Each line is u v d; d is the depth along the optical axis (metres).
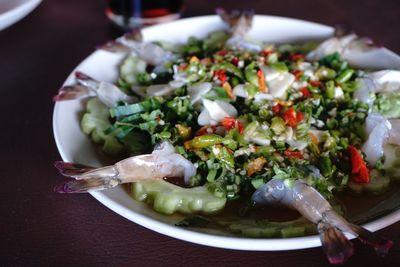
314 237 0.21
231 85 0.31
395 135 0.28
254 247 0.21
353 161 0.27
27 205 0.26
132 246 0.24
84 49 0.39
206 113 0.29
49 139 0.31
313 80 0.32
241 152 0.26
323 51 0.34
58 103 0.29
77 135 0.29
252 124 0.27
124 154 0.29
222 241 0.21
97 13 0.44
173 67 0.33
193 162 0.27
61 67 0.37
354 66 0.35
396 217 0.22
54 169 0.28
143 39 0.36
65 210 0.26
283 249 0.21
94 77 0.33
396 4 0.46
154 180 0.26
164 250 0.24
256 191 0.25
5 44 0.39
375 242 0.20
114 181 0.24
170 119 0.29
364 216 0.25
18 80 0.35
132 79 0.33
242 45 0.35
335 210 0.25
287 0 0.47
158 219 0.24
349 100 0.31
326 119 0.30
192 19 0.37
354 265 0.23
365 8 0.46
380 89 0.32
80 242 0.24
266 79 0.31
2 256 0.23
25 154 0.29
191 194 0.25
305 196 0.24
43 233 0.25
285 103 0.29
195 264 0.23
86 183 0.23
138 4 0.41
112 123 0.30
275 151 0.27
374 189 0.26
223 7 0.45
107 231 0.25
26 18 0.42
